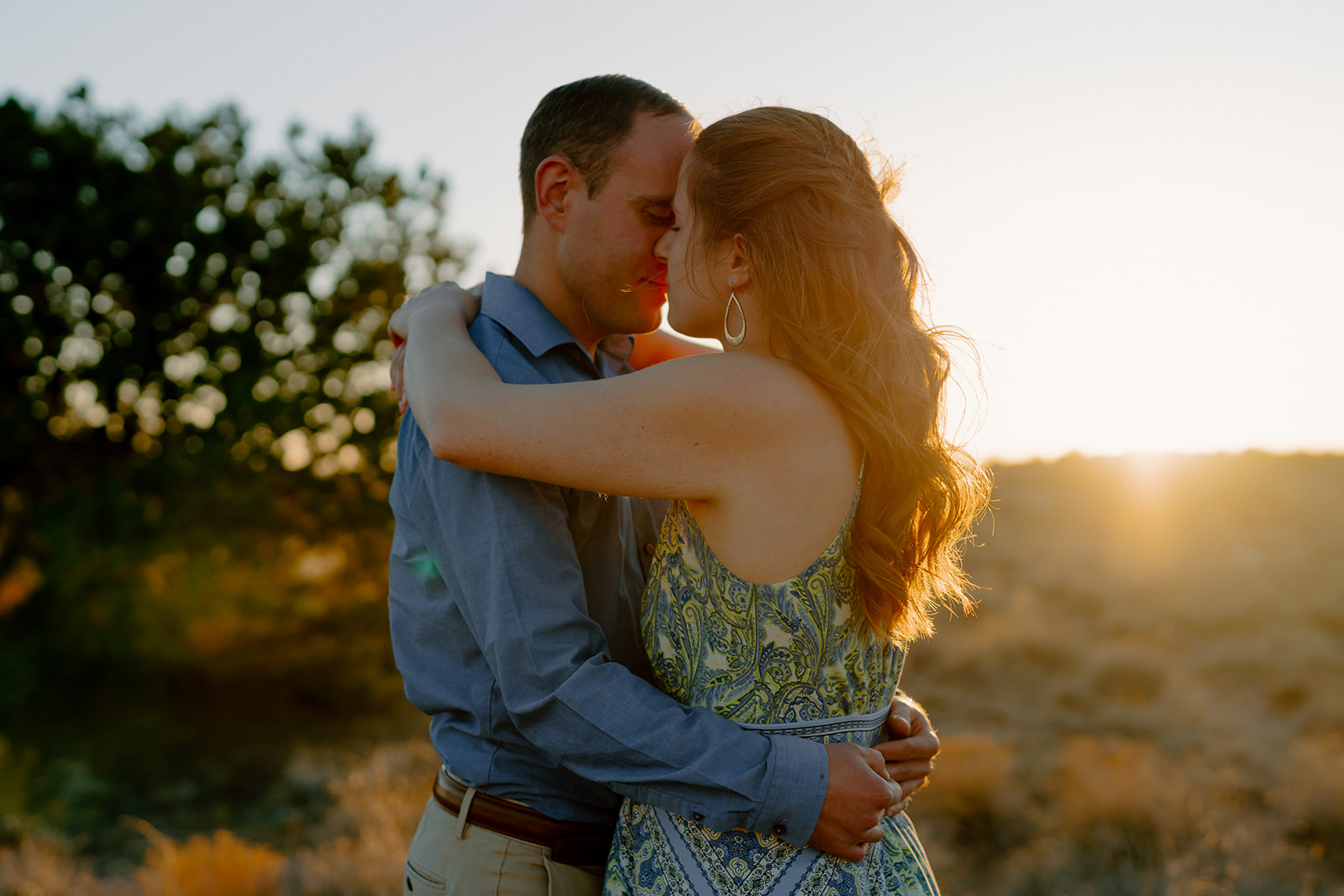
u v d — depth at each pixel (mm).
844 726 1300
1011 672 9227
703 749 1200
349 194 11148
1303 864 4555
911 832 1452
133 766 8500
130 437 10727
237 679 10805
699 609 1281
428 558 1477
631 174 1541
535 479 1269
